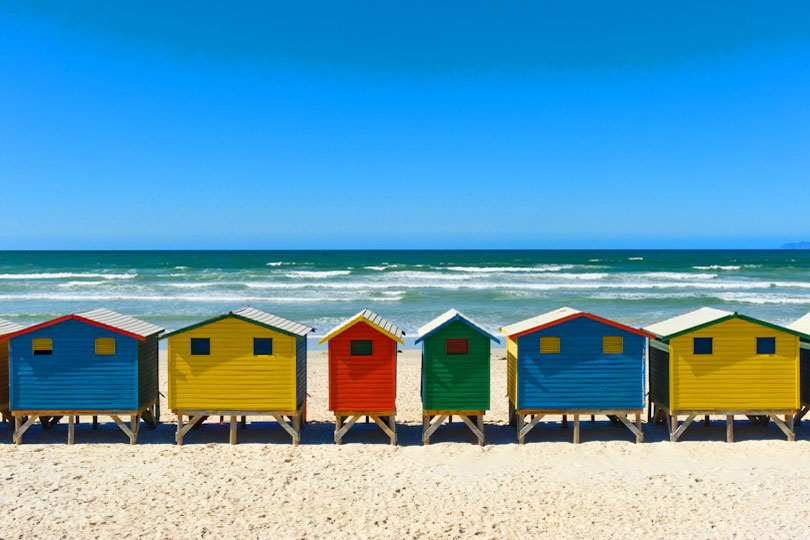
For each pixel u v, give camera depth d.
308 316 36.84
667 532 9.83
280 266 92.88
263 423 15.87
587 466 12.84
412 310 39.88
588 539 9.64
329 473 12.45
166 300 44.72
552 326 13.76
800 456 13.22
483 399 13.81
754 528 9.90
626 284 56.94
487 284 57.34
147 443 14.21
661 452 13.55
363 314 14.10
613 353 13.83
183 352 13.73
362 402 13.90
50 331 13.62
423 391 13.98
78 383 13.76
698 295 47.00
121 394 13.78
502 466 12.86
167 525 10.09
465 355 13.78
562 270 81.62
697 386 13.80
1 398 14.08
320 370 24.05
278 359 13.76
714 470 12.53
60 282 58.81
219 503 10.99
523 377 13.89
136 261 112.38
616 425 15.46
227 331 13.70
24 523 10.08
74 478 12.09
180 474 12.34
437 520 10.35
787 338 13.73
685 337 13.77
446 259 126.25
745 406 13.78
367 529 10.01
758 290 51.88
